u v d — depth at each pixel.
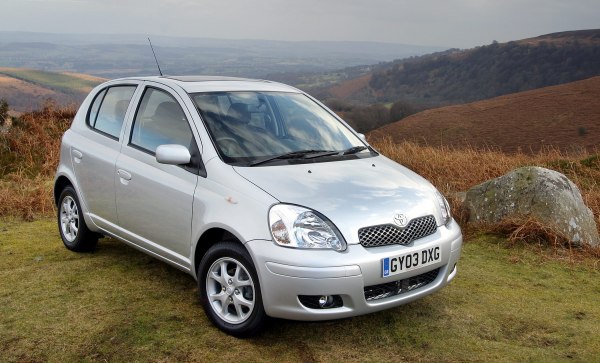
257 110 4.19
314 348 3.31
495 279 4.71
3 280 4.32
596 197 7.03
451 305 4.04
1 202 6.87
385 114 95.31
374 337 3.48
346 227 3.18
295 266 3.05
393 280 3.23
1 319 3.59
